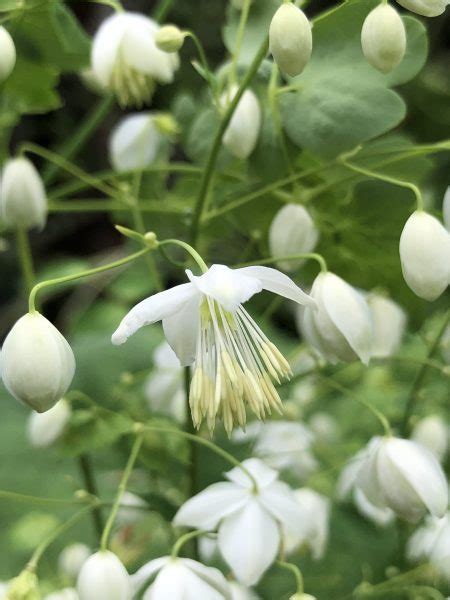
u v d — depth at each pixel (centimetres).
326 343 17
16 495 18
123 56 19
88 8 38
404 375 25
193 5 43
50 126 46
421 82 41
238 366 16
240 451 21
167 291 15
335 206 19
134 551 20
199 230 19
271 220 20
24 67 21
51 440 19
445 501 17
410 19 18
